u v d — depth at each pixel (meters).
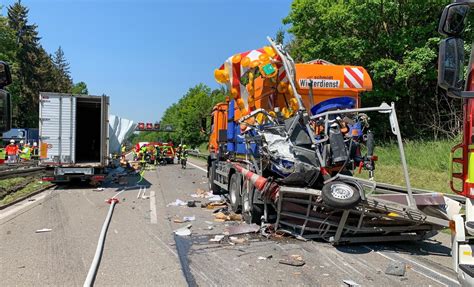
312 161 7.57
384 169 16.61
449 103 20.44
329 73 9.57
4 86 5.45
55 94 16.36
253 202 8.52
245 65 9.00
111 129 25.19
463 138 4.11
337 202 6.42
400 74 19.14
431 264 6.19
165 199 13.00
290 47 26.70
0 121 5.38
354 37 20.83
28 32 69.25
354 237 7.17
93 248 6.93
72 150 16.44
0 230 8.30
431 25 19.59
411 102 22.38
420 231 7.33
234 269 5.87
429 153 16.81
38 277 5.49
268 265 6.06
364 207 6.64
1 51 53.62
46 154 16.22
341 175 7.14
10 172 16.77
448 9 3.92
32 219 9.48
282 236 7.74
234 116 11.52
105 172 17.22
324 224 7.18
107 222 8.99
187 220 9.39
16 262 6.14
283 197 7.39
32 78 67.69
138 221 9.31
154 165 32.66
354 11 20.16
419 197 6.66
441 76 3.94
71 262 6.15
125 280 5.40
